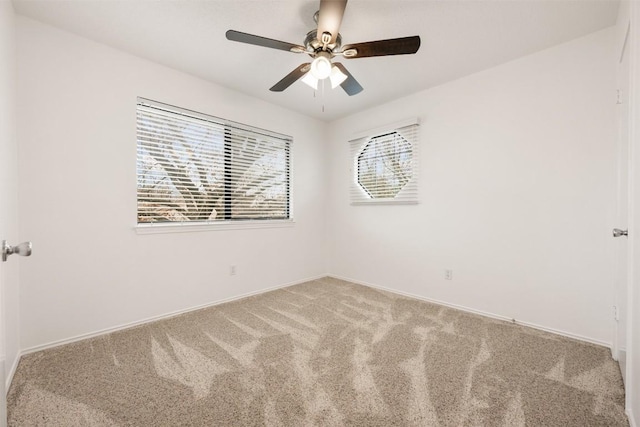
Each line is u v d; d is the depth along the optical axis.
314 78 1.91
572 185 2.05
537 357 1.76
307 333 2.11
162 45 2.12
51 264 1.89
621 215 1.68
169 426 1.21
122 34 1.99
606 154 1.91
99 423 1.22
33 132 1.82
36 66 1.83
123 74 2.20
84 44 2.02
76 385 1.48
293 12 1.77
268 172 3.29
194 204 2.66
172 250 2.47
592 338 1.96
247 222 3.03
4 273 1.42
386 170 3.29
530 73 2.23
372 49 1.69
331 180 3.91
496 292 2.42
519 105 2.29
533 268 2.23
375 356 1.77
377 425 1.21
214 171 2.80
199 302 2.64
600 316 1.93
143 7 1.72
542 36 2.00
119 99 2.18
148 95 2.32
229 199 2.93
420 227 2.96
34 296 1.83
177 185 2.55
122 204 2.19
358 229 3.58
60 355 1.78
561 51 2.09
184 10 1.75
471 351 1.83
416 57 2.27
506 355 1.78
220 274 2.80
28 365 1.66
